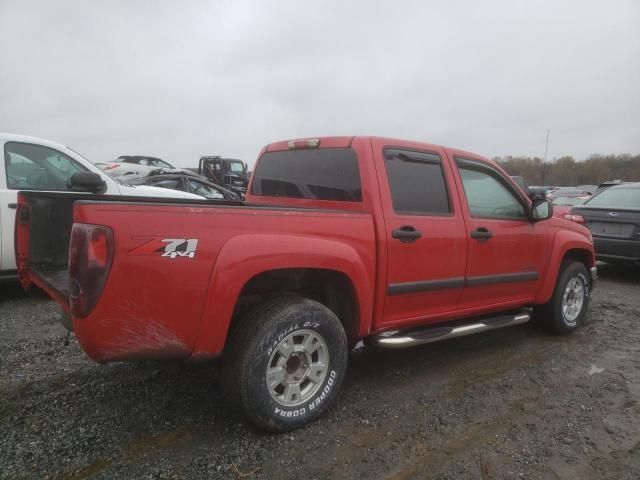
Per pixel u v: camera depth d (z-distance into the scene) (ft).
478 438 9.87
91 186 18.34
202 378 12.19
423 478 8.50
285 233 9.64
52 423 9.89
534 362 14.32
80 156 20.22
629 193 27.84
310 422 10.26
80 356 13.47
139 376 12.25
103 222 7.85
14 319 16.55
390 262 11.34
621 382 12.84
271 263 9.26
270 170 14.24
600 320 18.89
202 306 8.62
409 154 12.39
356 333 11.09
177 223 8.41
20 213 11.81
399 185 11.94
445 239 12.47
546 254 15.69
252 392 9.21
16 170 18.42
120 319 8.03
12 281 18.63
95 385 11.69
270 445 9.37
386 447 9.45
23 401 10.79
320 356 10.32
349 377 12.92
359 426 10.24
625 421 10.72
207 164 73.72
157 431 9.71
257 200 14.44
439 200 12.75
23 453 8.80
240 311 10.28
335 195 12.07
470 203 13.57
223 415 10.42
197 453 9.01
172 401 10.98
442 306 12.96
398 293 11.59
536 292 15.64
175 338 8.51
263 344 9.27
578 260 18.29
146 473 8.34
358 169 11.64
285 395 9.80
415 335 12.17
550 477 8.65
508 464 9.00
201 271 8.57
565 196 66.18
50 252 12.18
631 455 9.39
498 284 14.11
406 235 11.56
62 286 10.21
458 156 13.60
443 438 9.85
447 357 14.60
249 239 9.08
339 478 8.43
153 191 22.09
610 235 26.32
